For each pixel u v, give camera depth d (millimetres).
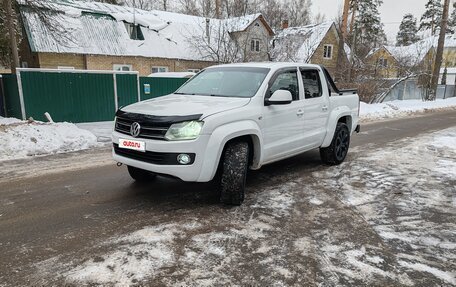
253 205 4496
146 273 2916
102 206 4418
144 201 4598
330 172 6176
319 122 6027
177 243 3441
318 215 4234
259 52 28234
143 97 14031
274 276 2910
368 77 22906
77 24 24016
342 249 3398
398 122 13922
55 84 11727
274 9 43344
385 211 4414
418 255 3324
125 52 24953
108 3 30312
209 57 26531
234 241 3506
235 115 4293
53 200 4637
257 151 4707
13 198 4711
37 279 2816
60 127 9133
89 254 3217
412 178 5887
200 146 3949
